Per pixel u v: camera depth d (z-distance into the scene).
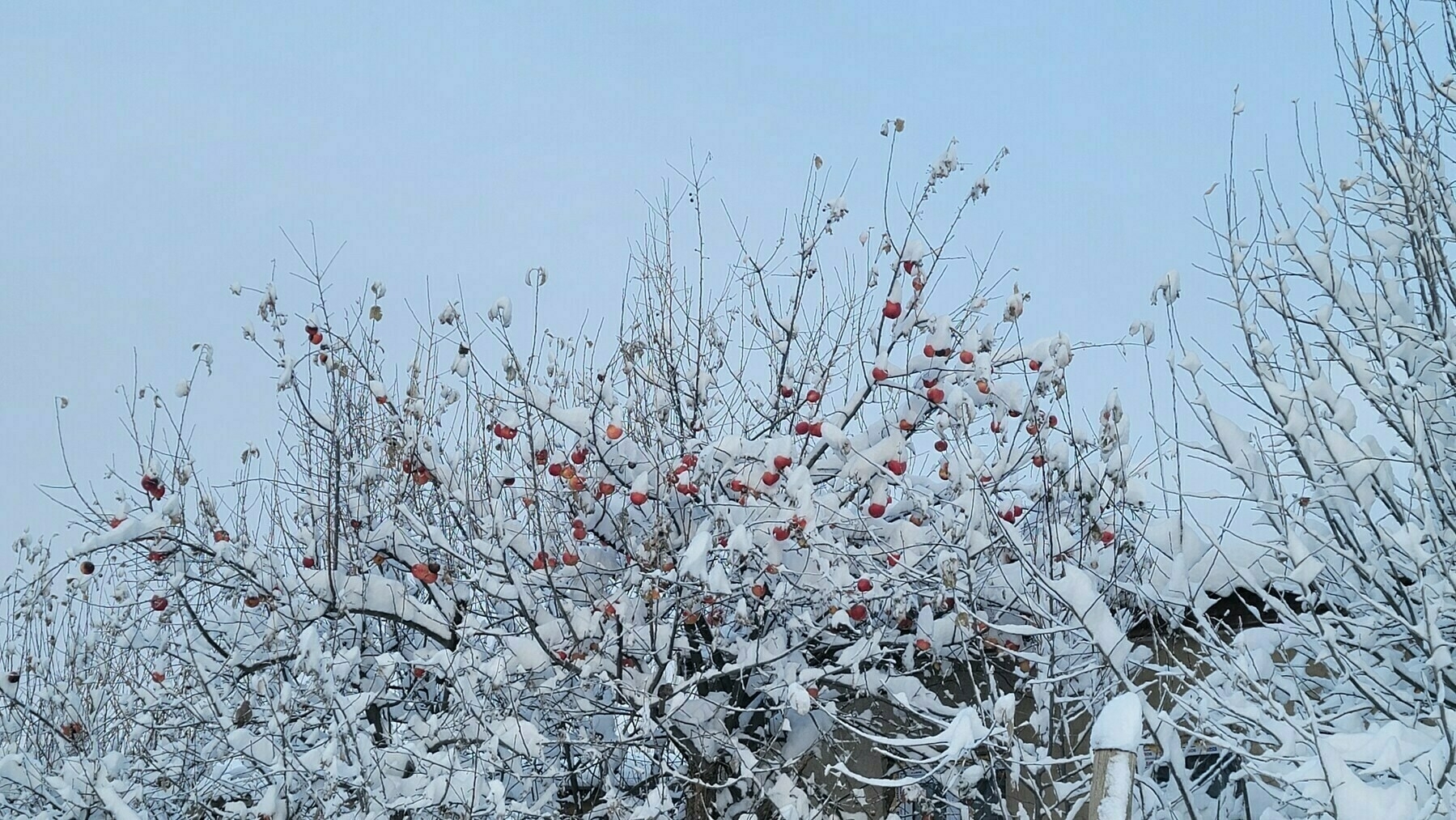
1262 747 6.23
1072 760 5.74
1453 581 5.33
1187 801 5.48
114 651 9.09
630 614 7.44
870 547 7.81
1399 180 6.80
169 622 8.70
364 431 8.91
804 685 7.24
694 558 6.29
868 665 8.28
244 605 8.69
